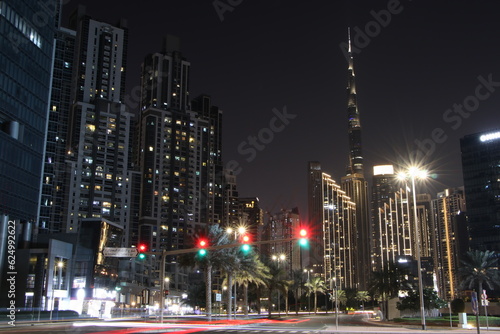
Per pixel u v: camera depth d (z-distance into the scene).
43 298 118.94
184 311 167.38
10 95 123.88
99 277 137.25
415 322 72.69
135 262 167.12
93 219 139.62
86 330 43.19
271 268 101.94
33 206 130.62
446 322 67.75
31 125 131.50
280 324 69.31
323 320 94.81
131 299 156.38
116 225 149.00
